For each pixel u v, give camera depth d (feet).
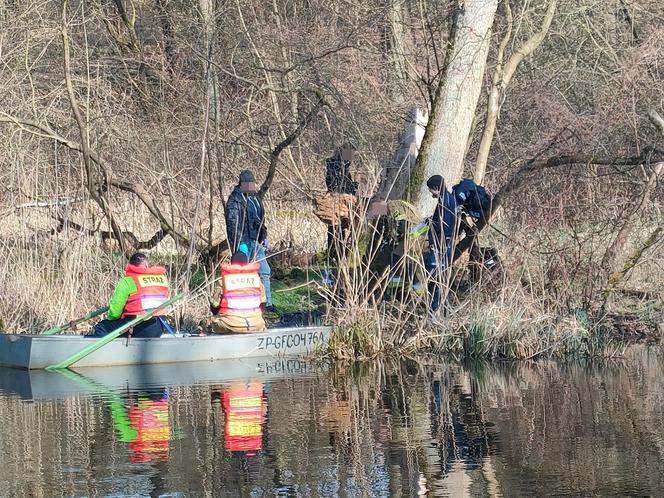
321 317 169.58
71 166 189.67
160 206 196.85
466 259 172.96
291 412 112.16
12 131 185.06
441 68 187.93
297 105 230.27
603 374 132.46
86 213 175.11
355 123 199.21
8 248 169.17
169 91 225.56
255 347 152.46
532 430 102.12
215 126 195.83
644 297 168.25
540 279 158.51
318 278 193.88
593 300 163.94
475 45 180.96
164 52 232.94
